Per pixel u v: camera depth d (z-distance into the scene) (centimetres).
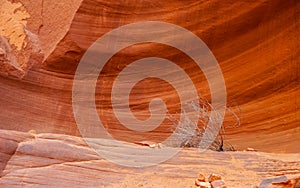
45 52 745
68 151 453
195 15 755
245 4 744
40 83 729
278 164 481
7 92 700
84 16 748
